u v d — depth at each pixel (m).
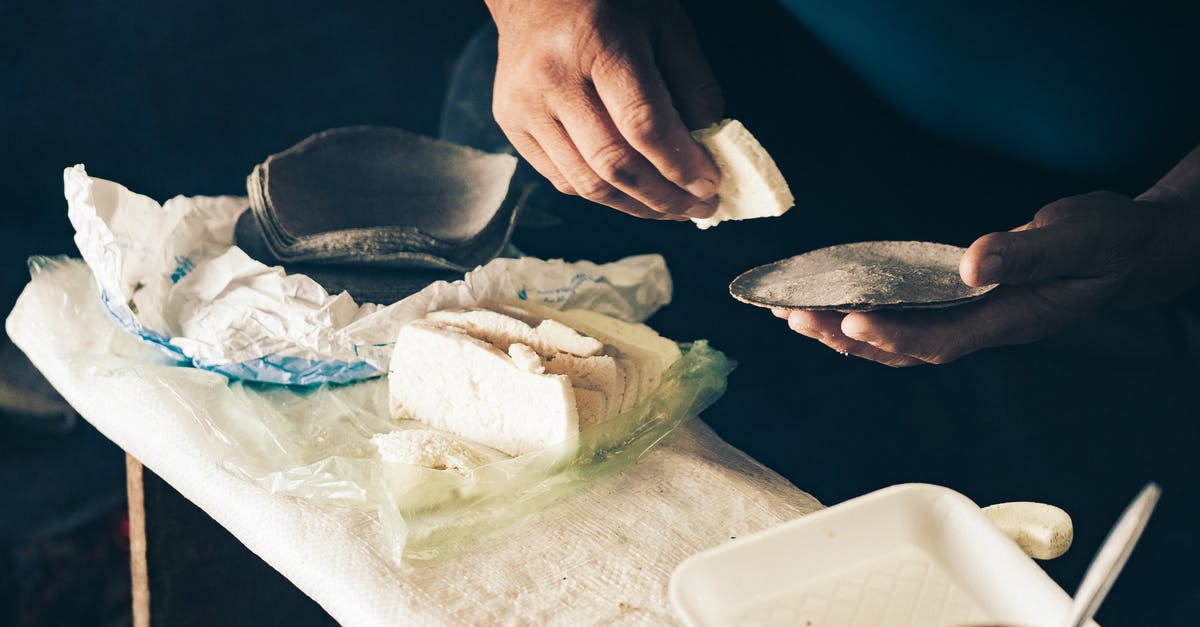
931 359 0.95
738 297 0.94
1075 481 1.58
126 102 2.32
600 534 0.86
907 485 0.73
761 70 1.57
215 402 1.00
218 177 2.35
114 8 2.31
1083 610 0.56
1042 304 0.99
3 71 2.21
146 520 1.04
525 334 1.00
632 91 0.92
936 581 0.70
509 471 0.89
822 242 1.60
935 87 1.52
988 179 1.58
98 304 1.14
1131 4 1.38
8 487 1.67
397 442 0.91
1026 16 1.41
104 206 1.06
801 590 0.69
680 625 0.76
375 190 1.26
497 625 0.75
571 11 0.96
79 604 1.67
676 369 1.06
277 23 2.51
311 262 1.15
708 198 0.96
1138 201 1.05
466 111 1.67
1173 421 1.69
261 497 0.88
